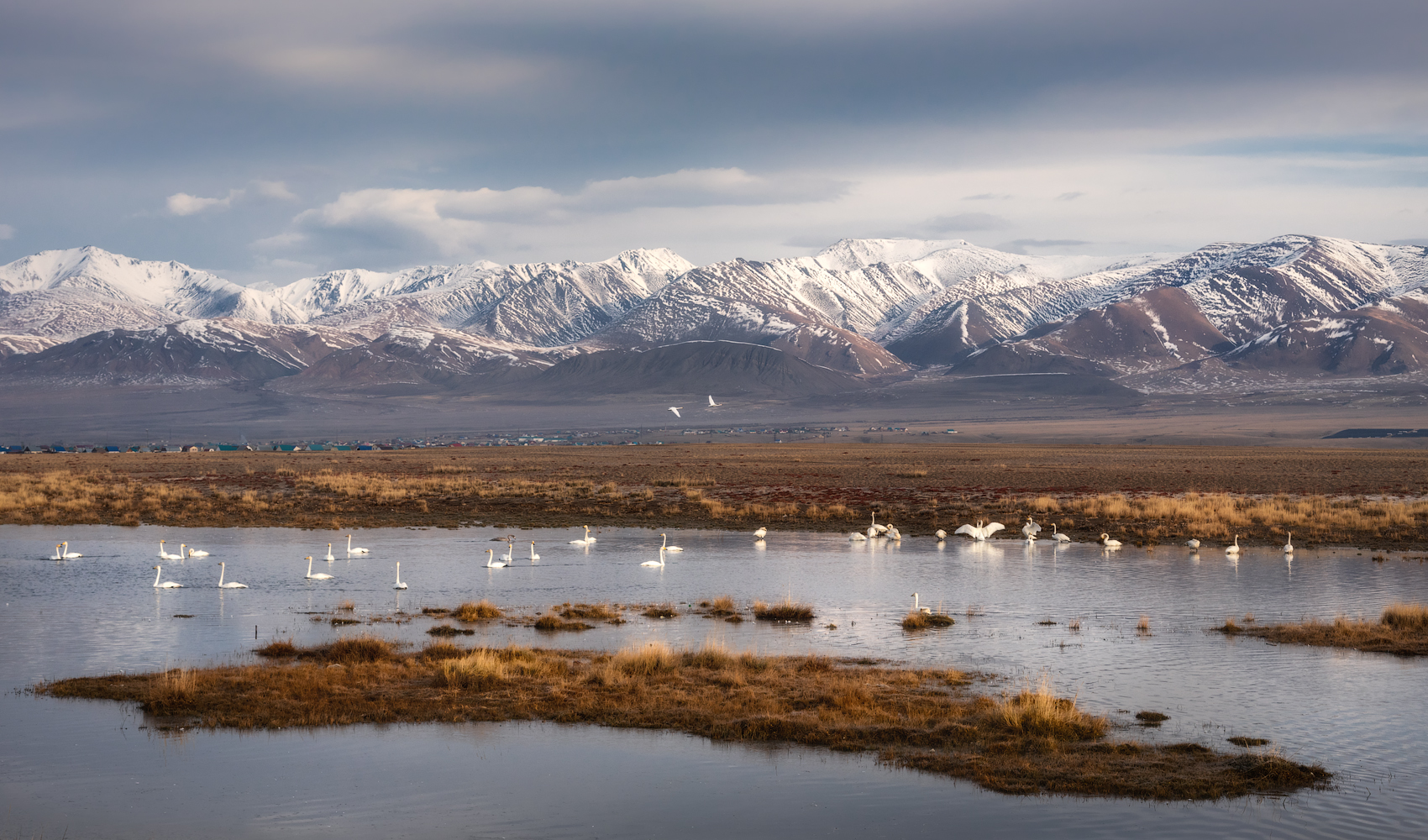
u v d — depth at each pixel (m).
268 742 22.05
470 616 35.47
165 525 64.75
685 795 19.23
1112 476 108.81
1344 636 32.34
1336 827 17.73
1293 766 20.12
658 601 39.31
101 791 19.28
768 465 128.50
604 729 23.06
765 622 35.25
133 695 25.16
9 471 117.62
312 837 17.34
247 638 32.09
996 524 60.09
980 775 20.09
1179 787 19.42
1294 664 28.97
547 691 25.55
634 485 96.31
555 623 33.84
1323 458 148.62
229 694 25.17
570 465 130.12
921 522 67.88
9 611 36.31
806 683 26.59
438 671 27.05
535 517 69.56
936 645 31.50
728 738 22.47
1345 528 61.97
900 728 22.62
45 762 20.77
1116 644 31.61
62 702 24.64
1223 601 39.06
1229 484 98.62
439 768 20.61
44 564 47.66
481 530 63.06
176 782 19.75
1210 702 25.06
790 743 22.25
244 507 73.62
